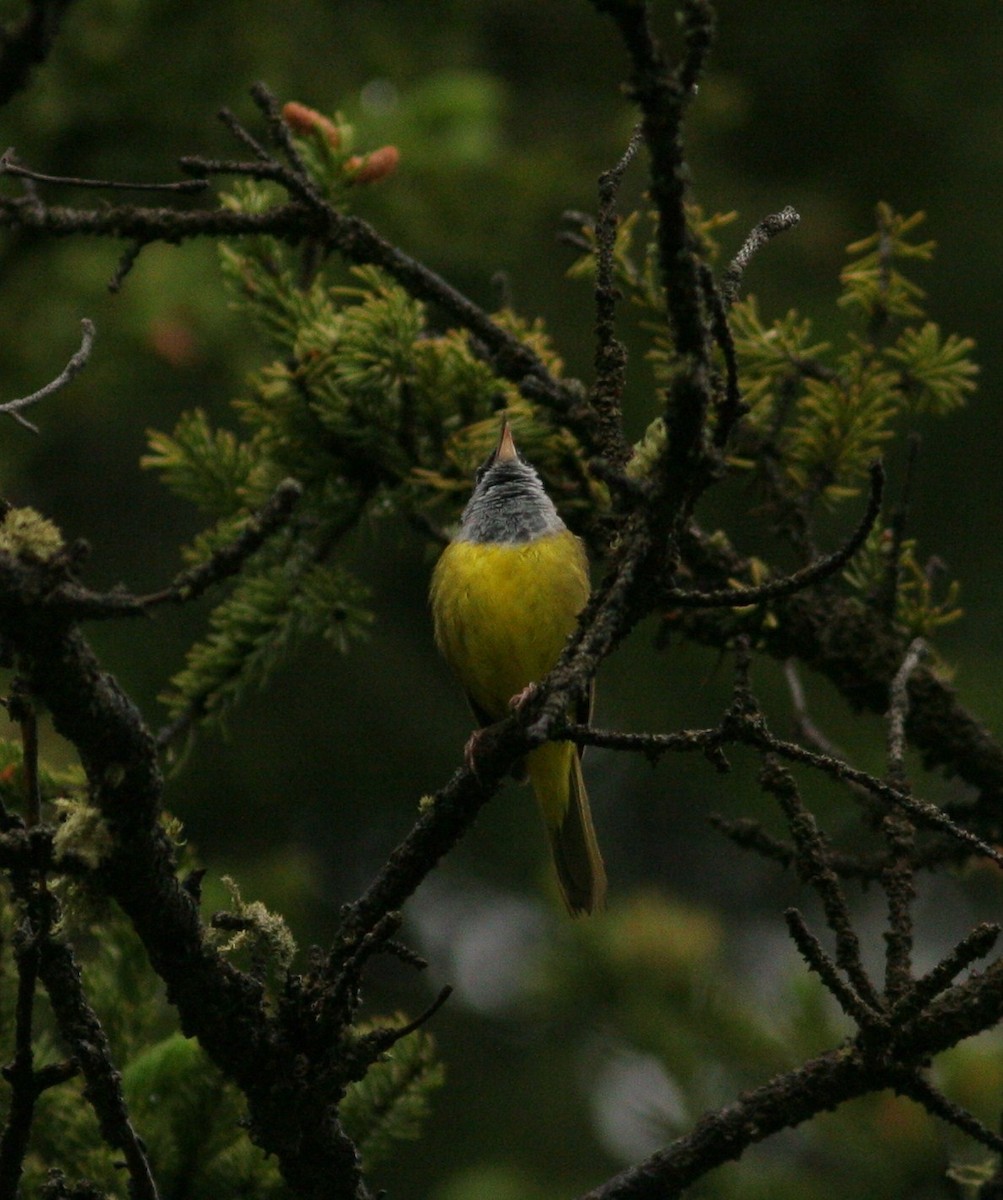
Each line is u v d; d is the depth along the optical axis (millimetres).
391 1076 6793
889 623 8789
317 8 18578
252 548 4770
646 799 23281
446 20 19812
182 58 16734
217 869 16641
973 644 20469
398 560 20766
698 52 5078
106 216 6691
